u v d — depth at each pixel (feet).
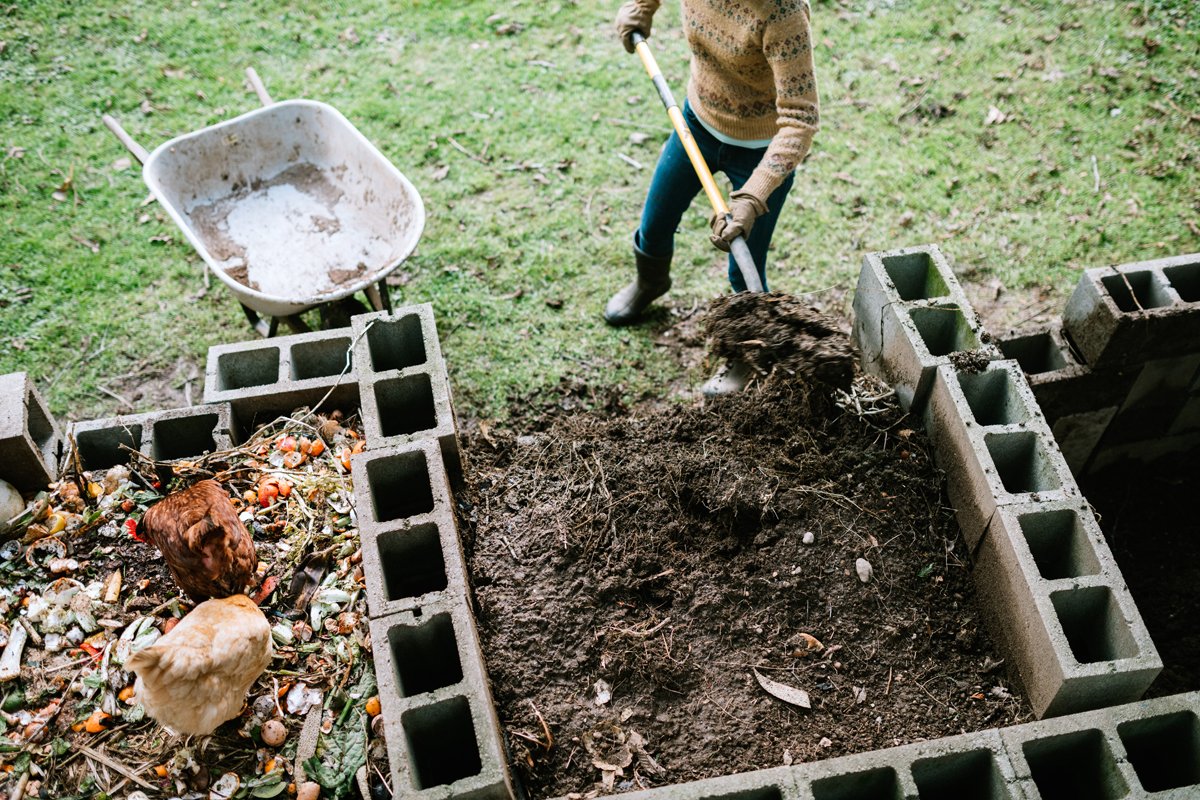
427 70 19.06
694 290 15.29
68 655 8.88
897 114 18.10
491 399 13.71
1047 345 11.94
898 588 9.55
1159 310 10.88
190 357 14.17
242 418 10.78
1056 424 12.01
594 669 8.96
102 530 9.70
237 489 10.07
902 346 10.43
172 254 15.53
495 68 19.11
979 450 9.28
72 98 18.04
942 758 7.61
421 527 8.77
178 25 19.75
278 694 8.64
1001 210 16.34
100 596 9.25
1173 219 16.06
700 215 16.40
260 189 13.67
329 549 9.59
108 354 14.12
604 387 13.89
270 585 9.32
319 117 13.39
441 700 7.56
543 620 9.17
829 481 10.16
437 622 8.14
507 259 15.61
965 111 18.13
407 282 15.23
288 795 8.11
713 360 13.15
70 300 14.74
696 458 10.35
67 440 10.42
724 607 9.37
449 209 16.39
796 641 9.21
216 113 17.93
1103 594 8.43
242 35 19.63
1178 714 7.75
